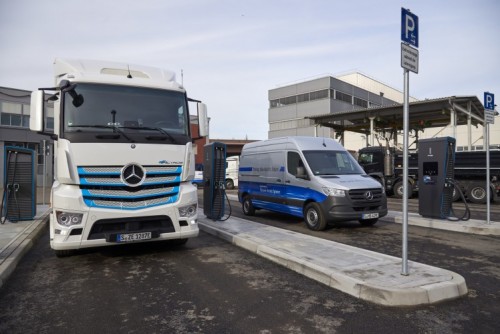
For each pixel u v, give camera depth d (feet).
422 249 22.79
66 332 11.71
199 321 12.44
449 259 20.31
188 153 20.83
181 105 21.75
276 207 34.71
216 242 25.41
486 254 21.42
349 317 12.64
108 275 17.81
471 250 22.43
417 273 15.93
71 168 18.03
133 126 19.86
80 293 15.33
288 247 21.33
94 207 18.34
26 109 106.32
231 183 95.71
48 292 15.48
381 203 29.45
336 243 22.40
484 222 29.96
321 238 24.35
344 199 28.07
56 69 21.89
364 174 31.99
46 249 23.95
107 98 19.88
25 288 16.03
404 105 15.58
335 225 32.12
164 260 20.57
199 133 22.95
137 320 12.57
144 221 19.33
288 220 35.91
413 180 58.44
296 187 31.76
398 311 13.14
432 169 32.22
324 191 28.71
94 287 16.06
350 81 187.01
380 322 12.23
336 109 157.07
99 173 18.44
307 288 15.71
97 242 18.43
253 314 12.98
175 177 20.25
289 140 33.68
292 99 166.81
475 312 13.00
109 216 18.47
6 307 13.88
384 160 61.26
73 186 18.38
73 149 18.19
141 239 19.13
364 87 188.14
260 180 37.24
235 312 13.17
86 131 18.80
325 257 18.88
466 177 52.42
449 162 31.78
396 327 11.84
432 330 11.60
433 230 29.43
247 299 14.46
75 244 18.06
